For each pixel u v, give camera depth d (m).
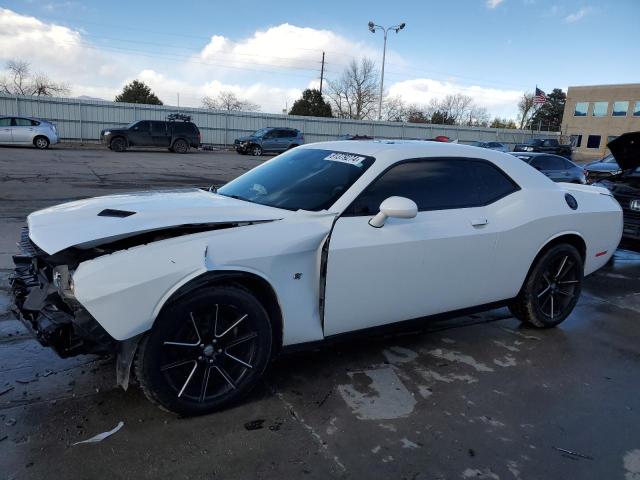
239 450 2.56
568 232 4.30
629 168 7.65
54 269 2.69
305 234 3.00
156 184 13.70
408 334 4.22
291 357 3.64
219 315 2.80
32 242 2.88
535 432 2.89
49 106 32.25
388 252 3.25
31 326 2.76
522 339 4.25
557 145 32.34
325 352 3.76
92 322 2.49
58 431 2.62
